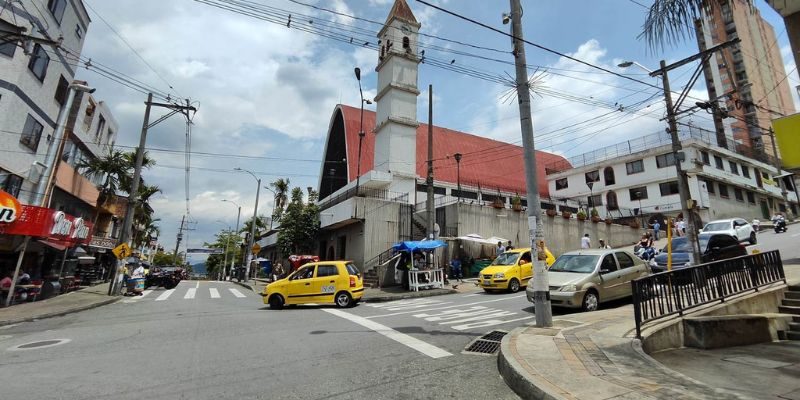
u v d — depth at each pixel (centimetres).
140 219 3828
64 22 2114
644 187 3956
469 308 1215
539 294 805
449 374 562
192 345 759
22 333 921
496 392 488
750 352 679
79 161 2558
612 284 1102
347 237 2561
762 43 4462
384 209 2438
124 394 484
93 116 2694
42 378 551
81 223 1869
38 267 2106
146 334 880
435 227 1966
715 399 389
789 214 3944
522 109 905
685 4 584
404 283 1922
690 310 789
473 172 4291
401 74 3097
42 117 1966
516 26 930
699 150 3725
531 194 859
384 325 958
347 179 3756
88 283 2511
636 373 483
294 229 2808
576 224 2942
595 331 715
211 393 487
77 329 963
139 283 2027
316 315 1162
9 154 1723
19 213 1423
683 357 641
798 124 664
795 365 591
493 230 2516
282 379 541
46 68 1950
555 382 453
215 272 8225
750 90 4081
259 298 1895
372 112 4325
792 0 702
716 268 869
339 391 492
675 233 2658
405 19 3164
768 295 921
